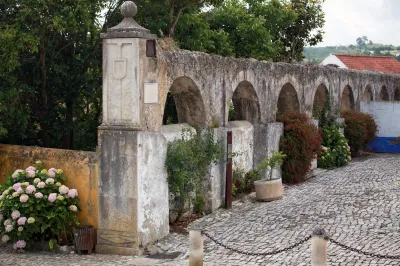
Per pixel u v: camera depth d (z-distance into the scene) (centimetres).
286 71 1742
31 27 1213
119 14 1448
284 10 2711
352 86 2448
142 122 1001
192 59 1198
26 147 1107
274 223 1161
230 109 1805
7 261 943
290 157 1648
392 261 870
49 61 1340
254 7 2569
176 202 1154
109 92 1004
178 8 1644
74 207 997
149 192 1020
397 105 2411
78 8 1200
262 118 1588
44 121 1355
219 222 1197
